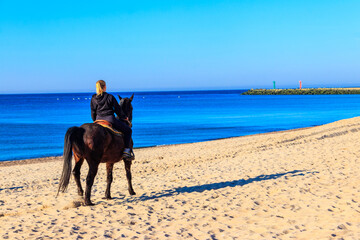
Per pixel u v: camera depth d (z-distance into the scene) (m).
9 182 13.70
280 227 5.74
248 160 14.27
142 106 113.06
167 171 14.04
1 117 69.62
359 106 93.00
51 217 7.08
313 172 10.13
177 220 6.58
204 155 18.80
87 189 7.75
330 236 4.99
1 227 6.61
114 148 7.86
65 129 45.97
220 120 55.97
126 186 10.64
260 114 68.75
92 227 6.32
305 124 46.16
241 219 6.38
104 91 8.00
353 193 7.31
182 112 79.19
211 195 8.45
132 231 5.96
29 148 29.45
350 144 15.92
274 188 8.61
